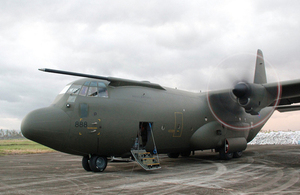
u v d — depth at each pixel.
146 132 11.36
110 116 9.81
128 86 11.01
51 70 8.87
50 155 18.69
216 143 13.92
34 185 7.52
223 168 11.17
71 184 7.64
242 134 15.37
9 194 6.42
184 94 13.31
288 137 31.25
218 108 14.03
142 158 10.07
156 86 12.00
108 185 7.47
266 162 13.31
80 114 9.38
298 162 13.24
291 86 11.66
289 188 7.08
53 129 8.97
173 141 12.12
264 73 14.96
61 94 10.05
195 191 6.68
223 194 6.37
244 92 11.42
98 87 10.09
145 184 7.61
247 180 8.27
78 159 15.64
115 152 10.28
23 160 15.05
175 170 10.62
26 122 8.91
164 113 11.51
